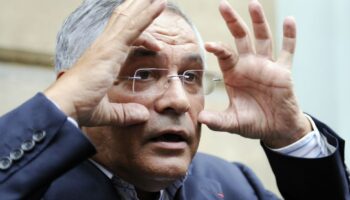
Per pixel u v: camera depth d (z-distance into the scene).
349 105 2.51
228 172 1.44
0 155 0.89
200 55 1.13
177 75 1.09
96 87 0.94
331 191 1.21
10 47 1.93
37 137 0.90
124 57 0.96
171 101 1.05
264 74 1.19
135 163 1.07
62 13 2.04
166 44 1.08
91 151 0.93
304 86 2.50
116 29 0.96
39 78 1.98
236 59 1.18
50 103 0.92
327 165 1.20
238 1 2.36
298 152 1.22
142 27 0.96
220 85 2.22
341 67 2.55
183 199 1.23
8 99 1.90
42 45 1.99
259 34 1.18
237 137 2.31
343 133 2.49
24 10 1.97
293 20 1.18
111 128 1.09
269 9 2.43
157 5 0.97
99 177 1.13
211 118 1.14
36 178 0.89
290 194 1.25
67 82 0.94
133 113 1.03
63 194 1.10
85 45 1.10
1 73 1.91
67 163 0.91
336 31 2.57
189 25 1.14
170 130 1.05
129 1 0.98
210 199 1.30
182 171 1.07
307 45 2.52
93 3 1.13
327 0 2.56
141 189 1.16
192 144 1.11
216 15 2.33
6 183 0.88
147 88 1.07
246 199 1.37
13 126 0.91
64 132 0.91
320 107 2.50
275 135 1.21
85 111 0.94
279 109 1.20
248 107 1.20
